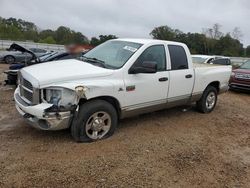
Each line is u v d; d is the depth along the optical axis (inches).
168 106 256.2
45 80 185.3
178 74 252.4
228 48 1844.2
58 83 187.9
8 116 248.4
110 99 210.8
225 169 186.2
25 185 149.0
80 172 164.4
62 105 185.9
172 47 252.8
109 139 210.5
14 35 1961.1
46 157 177.9
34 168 164.9
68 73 195.2
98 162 176.6
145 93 227.3
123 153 191.2
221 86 311.3
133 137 219.0
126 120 256.7
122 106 215.6
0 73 527.2
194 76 269.7
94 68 209.3
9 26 2034.9
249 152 216.4
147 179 163.9
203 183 167.3
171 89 248.5
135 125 246.1
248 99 431.5
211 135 242.5
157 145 209.2
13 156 176.6
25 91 202.1
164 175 170.2
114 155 187.3
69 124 195.2
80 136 197.3
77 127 194.5
